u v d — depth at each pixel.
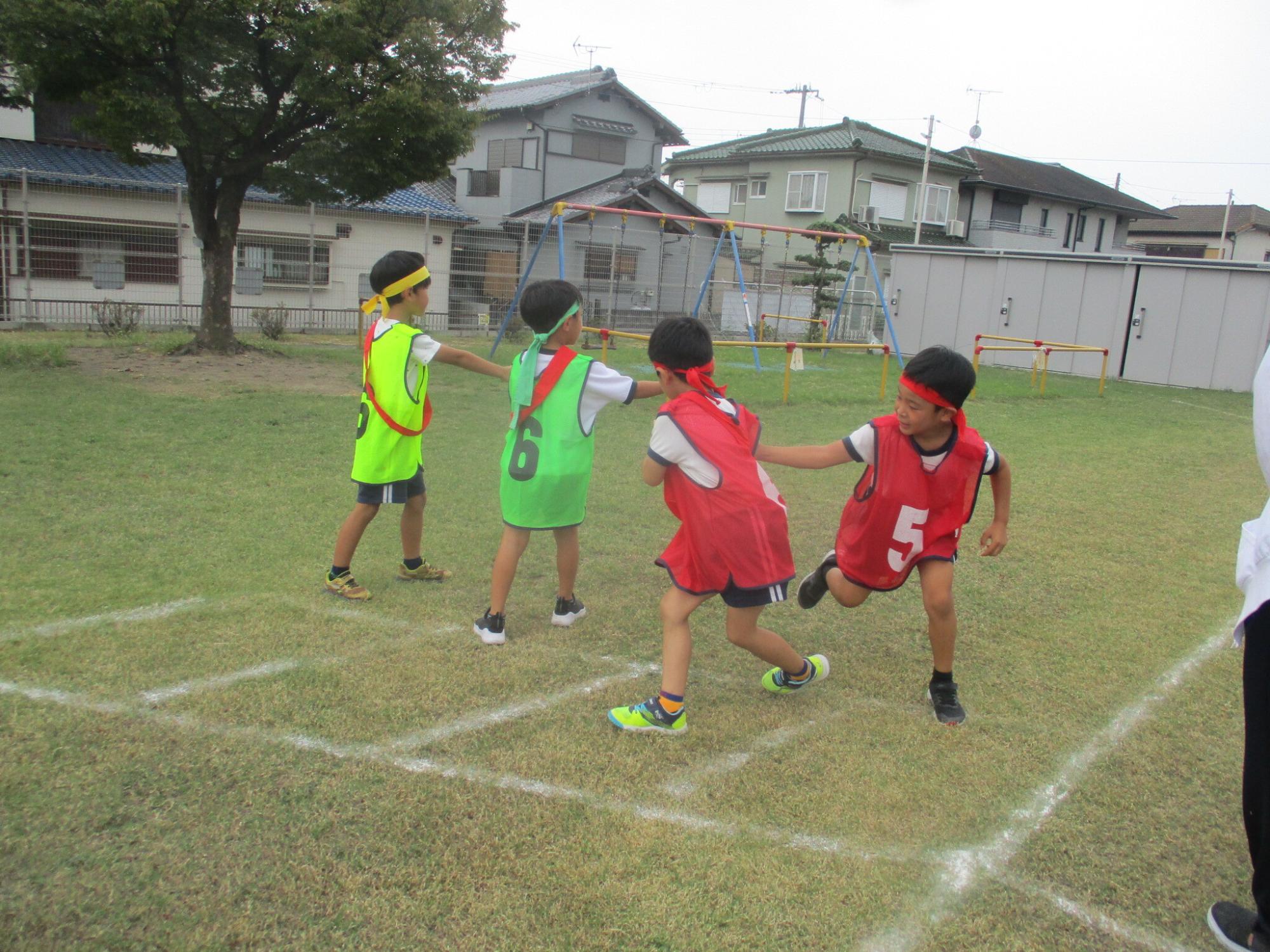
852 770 2.89
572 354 3.56
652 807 2.63
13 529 4.80
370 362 3.93
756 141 34.22
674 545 3.18
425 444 7.74
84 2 10.13
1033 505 6.75
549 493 3.59
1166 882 2.42
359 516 4.01
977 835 2.59
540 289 3.53
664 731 3.05
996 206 35.38
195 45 11.02
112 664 3.33
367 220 20.14
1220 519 6.52
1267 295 16.78
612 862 2.37
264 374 11.40
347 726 2.98
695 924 2.16
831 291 25.45
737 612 3.13
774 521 3.03
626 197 24.02
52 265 16.53
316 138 12.10
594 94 27.80
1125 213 39.50
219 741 2.84
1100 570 5.21
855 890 2.32
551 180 27.36
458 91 12.59
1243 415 13.30
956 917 2.25
